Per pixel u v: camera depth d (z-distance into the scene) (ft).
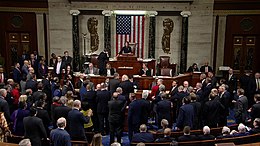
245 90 42.47
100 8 57.16
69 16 57.88
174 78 44.29
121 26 58.18
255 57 57.98
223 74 57.98
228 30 57.82
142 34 58.13
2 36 58.70
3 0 57.47
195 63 56.03
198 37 57.82
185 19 56.95
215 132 28.27
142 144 19.34
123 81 35.94
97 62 54.24
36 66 50.80
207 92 36.68
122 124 31.07
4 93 29.86
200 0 56.70
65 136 21.68
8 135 25.16
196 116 30.53
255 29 56.90
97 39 59.62
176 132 27.04
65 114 26.68
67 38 58.49
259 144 22.66
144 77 44.06
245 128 25.95
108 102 30.76
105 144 32.09
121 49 55.57
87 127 30.35
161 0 56.08
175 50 59.52
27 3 57.72
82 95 35.53
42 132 22.91
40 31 58.85
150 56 58.29
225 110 33.76
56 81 38.96
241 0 55.98
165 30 59.16
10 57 59.67
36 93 31.14
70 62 50.01
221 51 58.70
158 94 34.73
